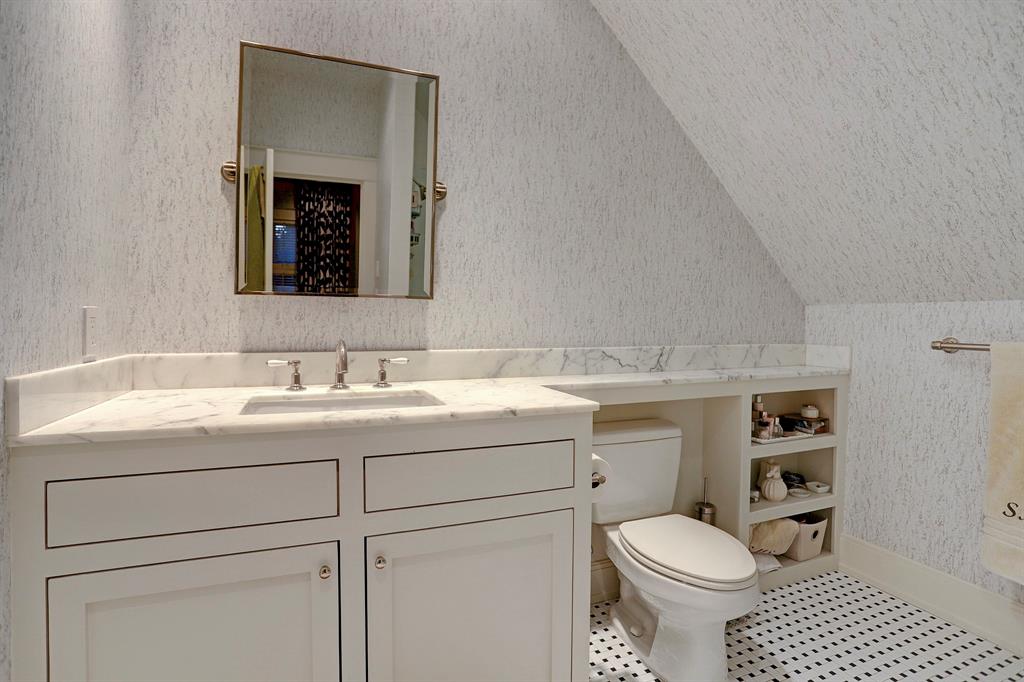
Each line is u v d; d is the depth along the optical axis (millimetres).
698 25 1892
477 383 1782
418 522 1198
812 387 2281
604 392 1852
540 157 2014
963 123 1568
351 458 1142
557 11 2037
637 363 2184
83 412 1173
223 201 1606
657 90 2213
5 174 893
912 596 2113
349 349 1756
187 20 1554
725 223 2381
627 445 1943
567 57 2055
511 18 1958
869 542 2287
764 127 2023
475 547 1258
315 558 1119
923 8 1438
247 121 1594
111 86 1362
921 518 2098
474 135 1903
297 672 1121
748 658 1753
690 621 1548
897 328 2195
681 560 1562
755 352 2449
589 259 2109
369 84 1731
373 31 1757
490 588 1275
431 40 1833
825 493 2424
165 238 1553
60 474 964
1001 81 1440
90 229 1240
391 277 1769
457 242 1892
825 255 2285
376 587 1164
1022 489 1679
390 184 1762
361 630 1159
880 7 1504
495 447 1267
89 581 980
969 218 1747
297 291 1661
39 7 995
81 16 1181
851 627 1943
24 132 949
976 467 1929
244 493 1070
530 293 2010
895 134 1724
